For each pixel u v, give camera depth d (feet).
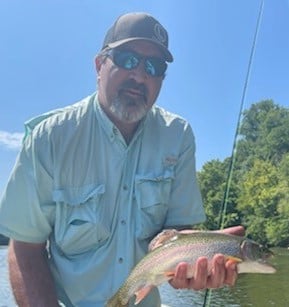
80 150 2.46
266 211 39.86
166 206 2.62
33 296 2.37
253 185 40.73
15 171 2.46
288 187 40.70
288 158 42.19
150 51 2.46
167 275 2.20
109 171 2.48
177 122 2.75
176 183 2.68
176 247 2.20
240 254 2.19
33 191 2.41
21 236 2.43
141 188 2.51
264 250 2.25
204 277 2.15
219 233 2.23
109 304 2.24
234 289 16.90
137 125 2.56
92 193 2.42
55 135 2.44
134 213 2.49
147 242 2.51
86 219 2.39
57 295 2.47
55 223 2.44
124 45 2.43
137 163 2.54
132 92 2.44
